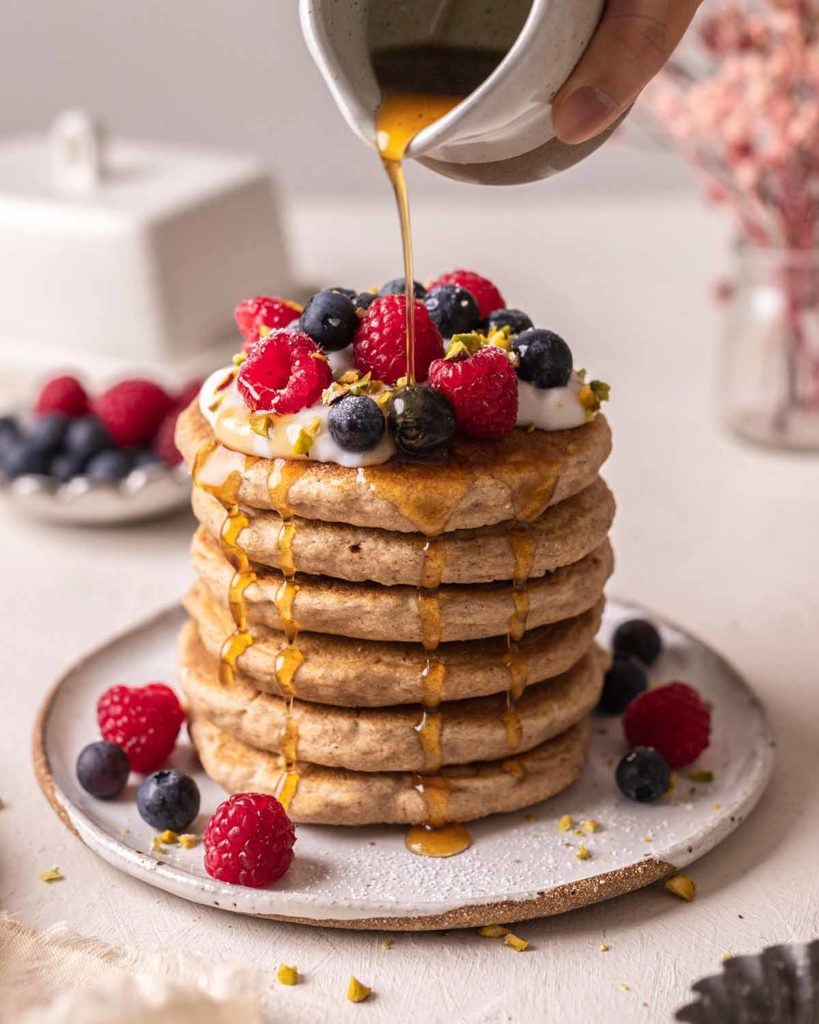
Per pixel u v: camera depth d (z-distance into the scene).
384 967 0.53
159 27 1.26
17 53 1.28
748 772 0.59
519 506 0.56
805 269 0.80
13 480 0.77
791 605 0.71
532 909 0.54
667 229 1.15
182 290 0.89
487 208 1.21
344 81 0.53
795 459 0.83
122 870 0.56
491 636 0.57
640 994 0.52
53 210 0.88
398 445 0.55
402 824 0.57
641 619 0.65
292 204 1.22
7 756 0.62
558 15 0.51
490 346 0.56
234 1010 0.50
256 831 0.54
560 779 0.58
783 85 0.76
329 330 0.56
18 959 0.52
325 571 0.56
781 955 0.53
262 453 0.56
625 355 0.93
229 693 0.58
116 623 0.70
